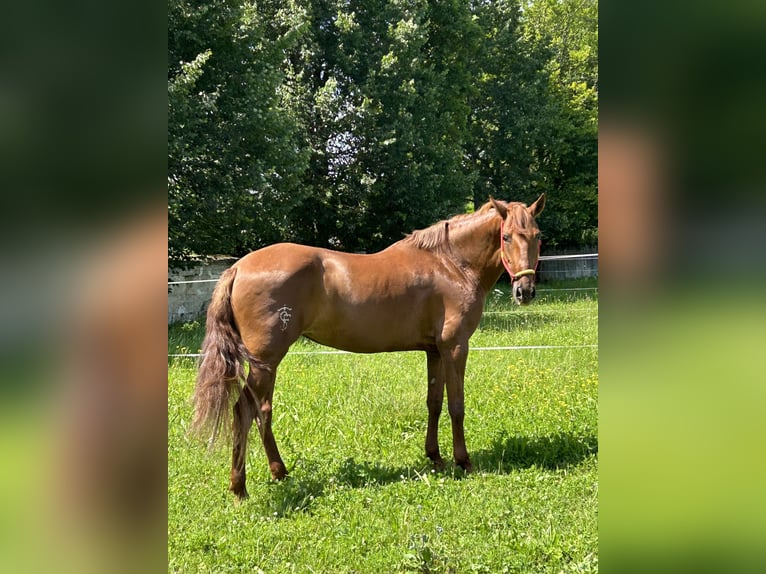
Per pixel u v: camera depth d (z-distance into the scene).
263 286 4.13
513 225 4.43
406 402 5.79
